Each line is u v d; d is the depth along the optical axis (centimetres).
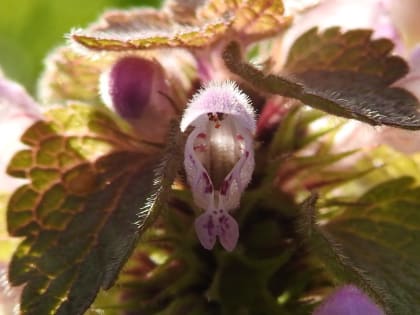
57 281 5
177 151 5
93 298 5
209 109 5
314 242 5
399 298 5
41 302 5
